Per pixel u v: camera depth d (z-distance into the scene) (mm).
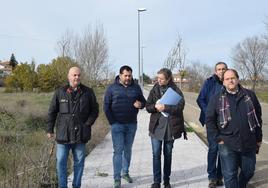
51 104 6508
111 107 7273
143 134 15484
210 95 7418
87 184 7594
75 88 6469
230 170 5723
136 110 7398
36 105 24797
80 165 6543
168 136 6977
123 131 7348
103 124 16609
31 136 12289
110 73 29656
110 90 7273
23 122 15414
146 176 8297
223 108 5660
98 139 13055
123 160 7738
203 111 7488
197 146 12375
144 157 10469
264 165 10000
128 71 7230
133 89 7332
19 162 7500
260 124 5801
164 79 7066
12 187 6406
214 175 7359
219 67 7371
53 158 8172
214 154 7312
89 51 27562
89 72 26312
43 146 9195
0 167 7750
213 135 5883
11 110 17656
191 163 9680
